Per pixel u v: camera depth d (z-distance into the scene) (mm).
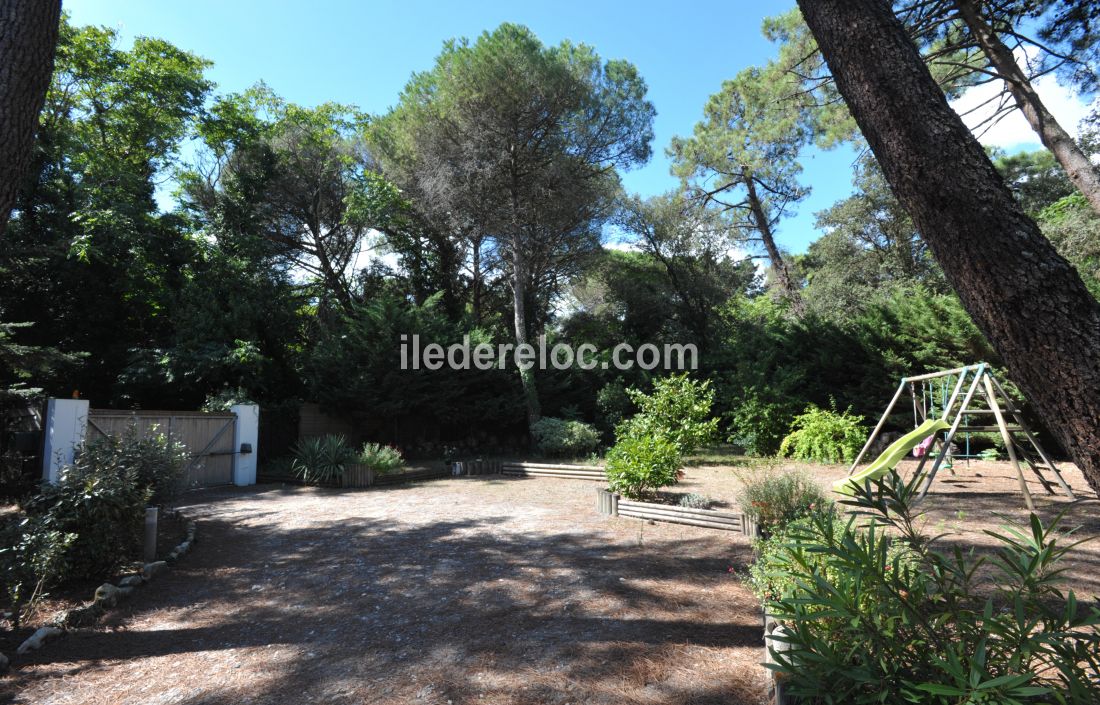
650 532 6715
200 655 3676
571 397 20422
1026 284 1979
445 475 13336
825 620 2236
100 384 15297
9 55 3004
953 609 1874
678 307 24828
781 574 3082
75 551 4949
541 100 17719
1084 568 4758
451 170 17688
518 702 2920
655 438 8602
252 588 5055
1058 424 1927
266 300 17312
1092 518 6617
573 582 4918
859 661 1947
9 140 2977
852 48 2498
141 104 17656
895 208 25172
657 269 26203
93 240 14195
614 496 7895
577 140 19797
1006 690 1557
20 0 3078
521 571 5312
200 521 8039
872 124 2428
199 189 20375
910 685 1702
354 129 23406
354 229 22781
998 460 13016
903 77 2354
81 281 14859
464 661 3436
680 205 25359
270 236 21281
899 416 14789
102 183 15523
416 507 9000
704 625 3869
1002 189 2129
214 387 14883
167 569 5633
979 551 5086
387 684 3176
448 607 4414
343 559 5953
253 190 19141
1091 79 8695
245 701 3053
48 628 3932
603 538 6516
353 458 12281
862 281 26938
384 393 16188
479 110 17688
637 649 3512
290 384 17609
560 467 12547
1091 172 7566
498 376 18984
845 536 2059
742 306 30625
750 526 6266
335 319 20656
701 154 23516
